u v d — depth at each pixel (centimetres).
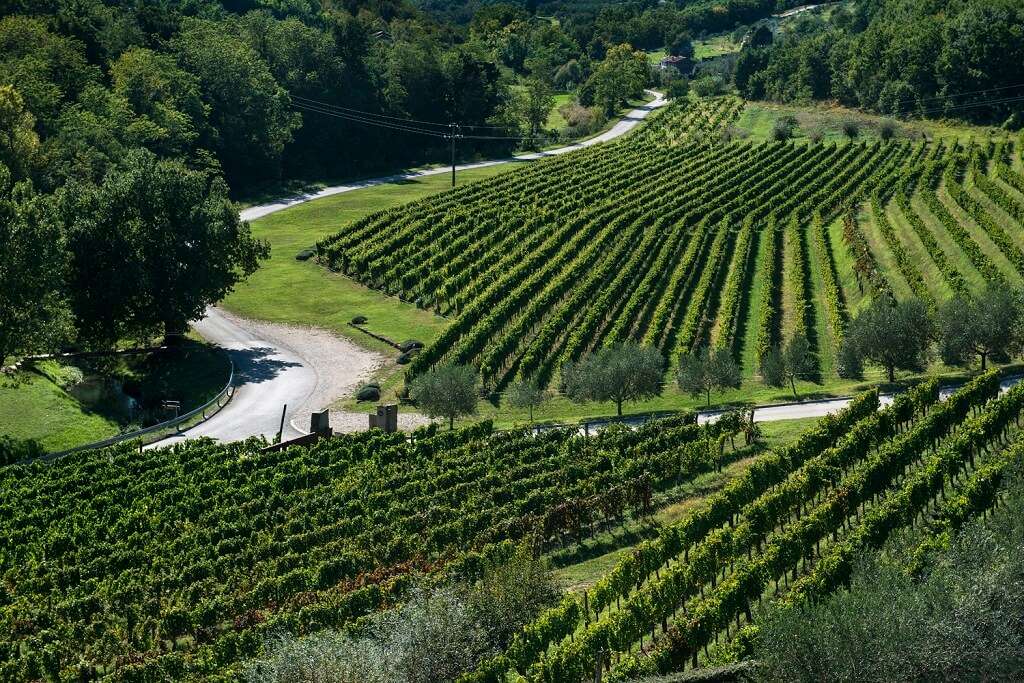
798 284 12138
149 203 10800
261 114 19212
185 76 18075
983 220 12744
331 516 6919
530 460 7856
